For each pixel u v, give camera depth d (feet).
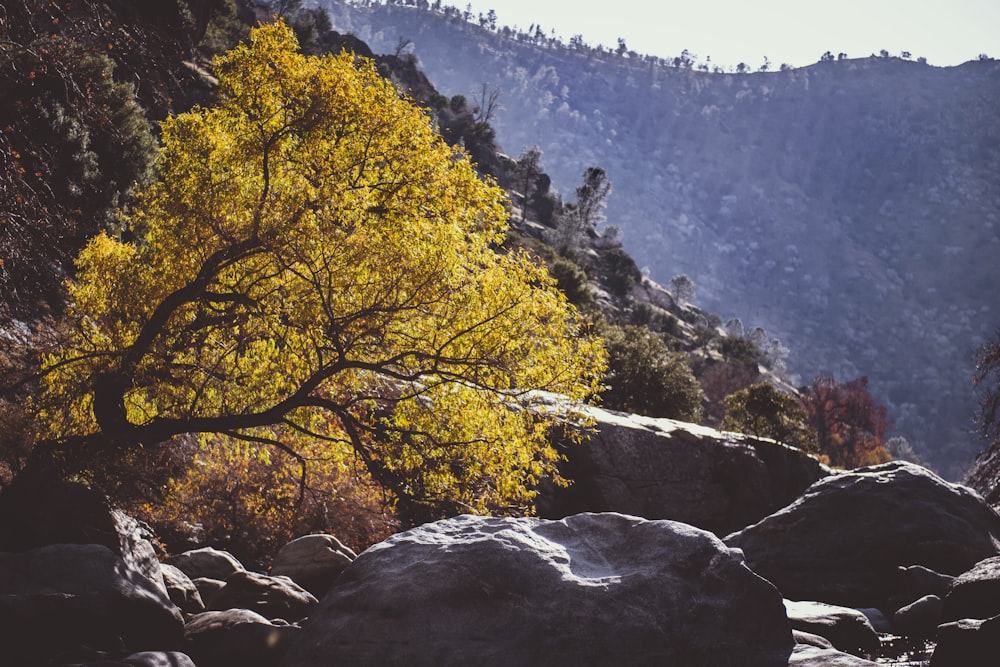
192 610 28.22
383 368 32.07
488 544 20.02
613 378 103.60
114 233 52.19
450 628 18.51
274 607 28.45
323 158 31.53
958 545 39.42
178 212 32.01
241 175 31.71
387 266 31.04
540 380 32.81
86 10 33.17
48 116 42.47
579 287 191.93
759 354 389.80
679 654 18.66
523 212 401.29
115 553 25.88
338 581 20.39
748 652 19.35
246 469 46.14
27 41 32.63
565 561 20.21
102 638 20.47
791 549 41.19
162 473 44.39
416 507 35.29
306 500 45.93
